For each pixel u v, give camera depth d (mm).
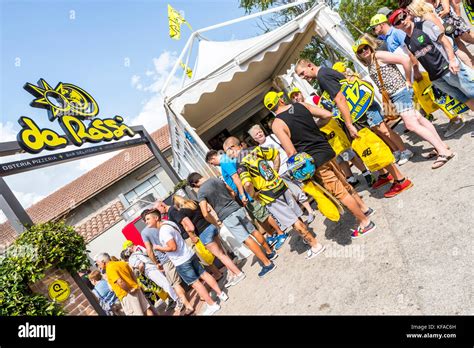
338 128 3947
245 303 3713
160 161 7988
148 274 5301
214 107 8492
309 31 7266
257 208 4527
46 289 3506
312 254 3604
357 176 5195
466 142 3549
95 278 6605
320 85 3439
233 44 6613
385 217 3316
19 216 4262
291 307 2998
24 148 4973
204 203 4227
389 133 3992
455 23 4488
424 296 2150
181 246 4254
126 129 7348
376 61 3623
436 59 3393
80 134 6164
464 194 2783
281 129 3104
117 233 14188
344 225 3842
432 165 3547
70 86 6703
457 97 3572
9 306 3090
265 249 4805
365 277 2709
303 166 2996
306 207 4699
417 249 2594
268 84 9969
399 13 3426
